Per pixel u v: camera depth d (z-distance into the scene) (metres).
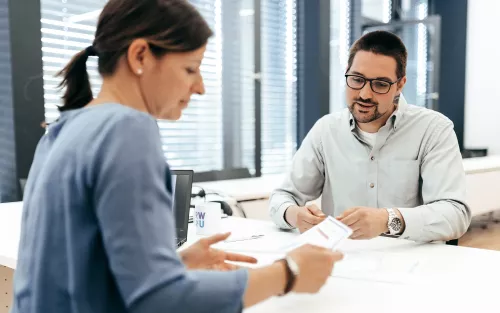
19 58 2.24
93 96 0.71
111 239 0.54
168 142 2.98
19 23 2.23
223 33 3.23
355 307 0.83
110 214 0.54
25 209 0.66
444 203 1.42
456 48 5.08
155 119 0.64
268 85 3.67
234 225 1.63
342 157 1.75
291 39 3.82
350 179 1.73
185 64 0.68
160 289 0.54
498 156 4.80
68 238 0.56
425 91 5.08
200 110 3.13
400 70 1.55
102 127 0.58
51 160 0.60
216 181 3.15
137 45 0.64
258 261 1.11
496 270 1.05
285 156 3.83
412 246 1.29
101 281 0.57
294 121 3.89
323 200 1.85
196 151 3.14
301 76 3.87
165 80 0.67
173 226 0.59
